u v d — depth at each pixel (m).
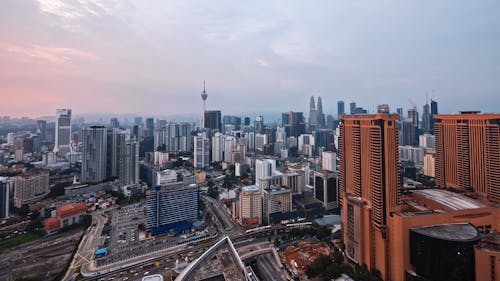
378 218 160.38
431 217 152.38
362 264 172.38
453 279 133.00
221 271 128.62
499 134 178.38
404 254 149.12
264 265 187.38
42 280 164.75
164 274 169.62
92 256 195.62
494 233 152.38
